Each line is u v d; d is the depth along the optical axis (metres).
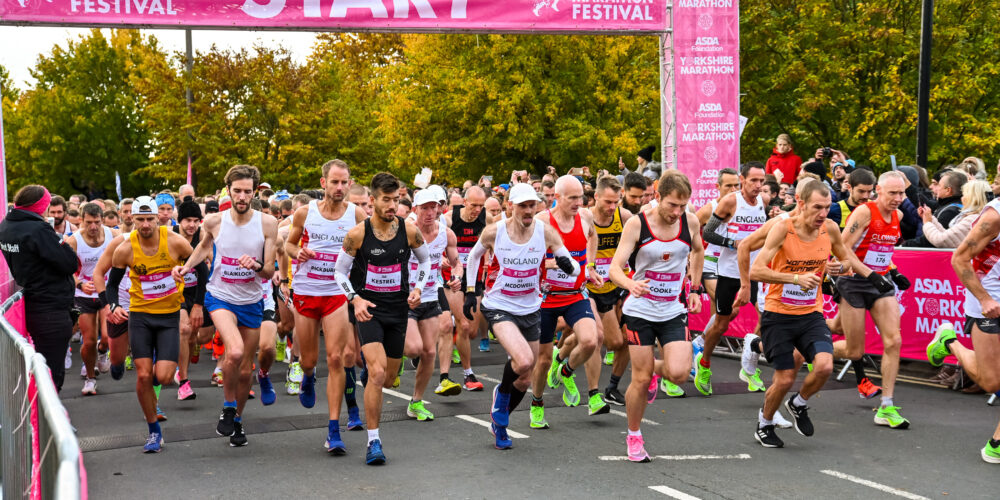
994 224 5.50
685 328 5.81
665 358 5.71
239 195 6.27
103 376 9.91
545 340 6.58
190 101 27.12
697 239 6.00
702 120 12.40
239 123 27.34
